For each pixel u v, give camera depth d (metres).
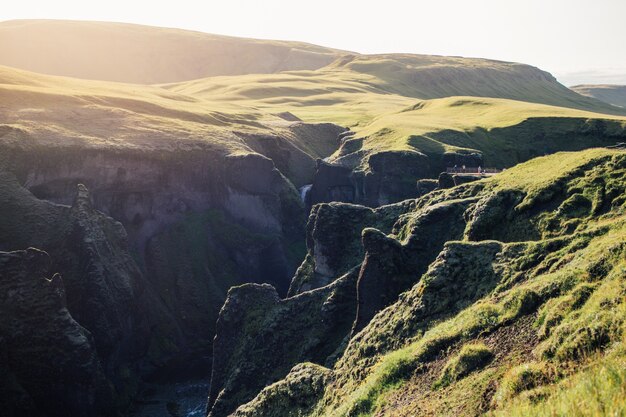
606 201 49.00
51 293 73.25
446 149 132.12
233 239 119.75
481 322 32.66
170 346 98.44
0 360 66.94
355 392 36.19
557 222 50.53
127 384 84.50
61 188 104.19
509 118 159.38
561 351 24.56
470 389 26.91
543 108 181.12
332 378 43.38
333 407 38.84
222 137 134.62
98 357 79.50
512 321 31.47
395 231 69.31
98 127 119.69
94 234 89.81
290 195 130.62
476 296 39.59
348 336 55.56
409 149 127.75
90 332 78.06
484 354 29.34
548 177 57.22
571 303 28.59
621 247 31.25
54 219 91.12
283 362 60.28
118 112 129.38
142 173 114.38
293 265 122.50
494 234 55.84
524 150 142.88
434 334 35.19
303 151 159.75
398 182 121.88
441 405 27.08
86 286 83.62
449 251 44.50
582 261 33.38
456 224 60.81
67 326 72.62
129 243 111.44
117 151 111.62
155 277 110.50
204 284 112.25
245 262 118.62
